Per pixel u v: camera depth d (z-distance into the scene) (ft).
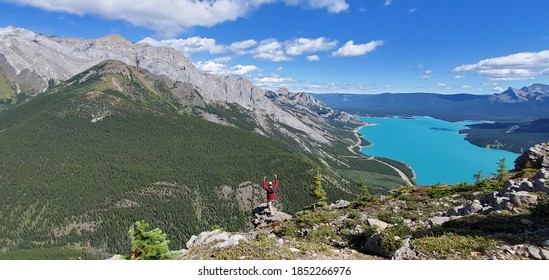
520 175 124.36
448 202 104.94
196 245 64.64
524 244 49.98
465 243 50.85
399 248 54.29
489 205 86.17
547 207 64.69
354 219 81.56
